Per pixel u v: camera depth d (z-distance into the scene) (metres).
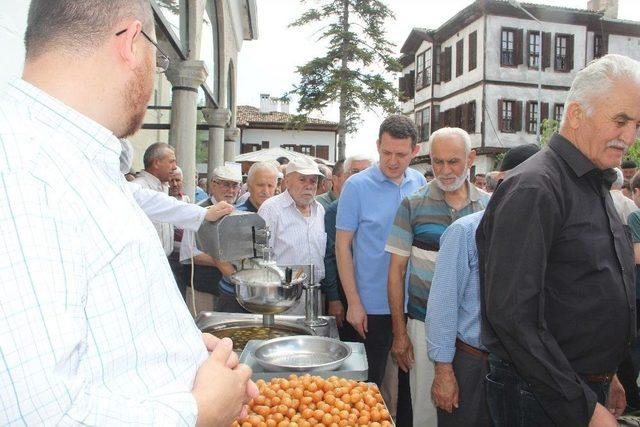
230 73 11.96
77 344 0.73
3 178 0.71
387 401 3.14
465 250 2.18
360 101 18.81
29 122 0.81
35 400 0.66
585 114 1.54
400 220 2.71
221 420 0.93
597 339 1.57
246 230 2.35
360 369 2.02
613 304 1.56
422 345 2.62
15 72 1.89
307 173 3.17
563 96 22.28
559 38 22.19
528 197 1.50
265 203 3.32
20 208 0.70
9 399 0.65
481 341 1.75
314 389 1.86
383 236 2.97
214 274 3.74
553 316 1.57
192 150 6.18
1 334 0.66
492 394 1.81
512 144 22.03
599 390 1.64
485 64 21.75
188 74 6.02
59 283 0.71
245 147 30.09
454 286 2.17
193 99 6.12
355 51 18.47
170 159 4.18
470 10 22.09
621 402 2.11
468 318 2.19
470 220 2.21
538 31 21.98
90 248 0.79
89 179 0.83
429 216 2.62
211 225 2.28
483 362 2.16
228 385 0.96
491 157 22.06
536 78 22.11
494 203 1.65
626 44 22.81
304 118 19.81
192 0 6.08
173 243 4.12
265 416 1.74
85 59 0.87
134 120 0.96
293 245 3.23
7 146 0.74
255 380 1.96
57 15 0.86
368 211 2.98
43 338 0.68
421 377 2.63
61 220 0.74
